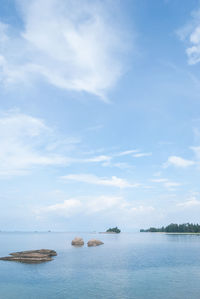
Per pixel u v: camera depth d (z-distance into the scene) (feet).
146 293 112.57
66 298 105.19
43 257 221.05
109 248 365.61
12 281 135.23
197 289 119.14
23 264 193.67
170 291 115.96
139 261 216.13
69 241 568.82
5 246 396.57
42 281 135.44
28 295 109.60
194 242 506.07
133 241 590.14
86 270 168.76
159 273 159.33
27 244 449.89
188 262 210.18
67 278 142.82
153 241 569.23
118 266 187.42
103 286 125.18
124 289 119.44
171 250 330.54
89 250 327.47
